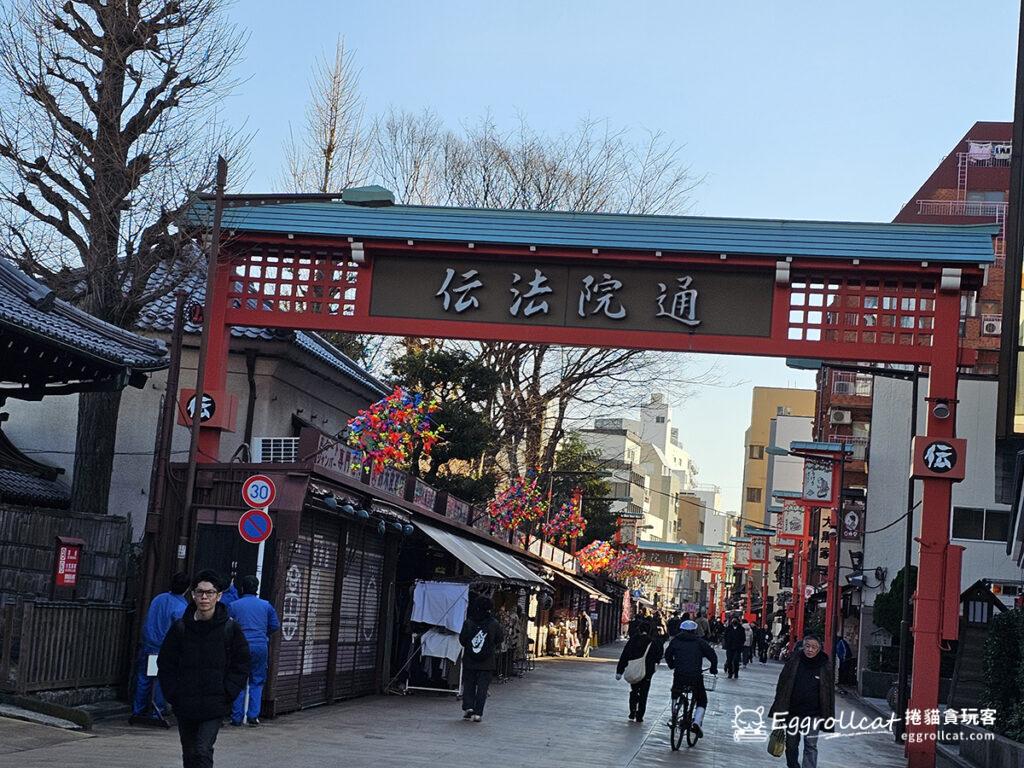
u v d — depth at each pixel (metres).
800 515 75.25
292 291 20.73
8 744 12.94
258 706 16.89
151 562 17.78
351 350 43.53
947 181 68.00
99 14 20.69
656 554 111.94
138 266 20.78
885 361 20.11
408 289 20.48
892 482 50.22
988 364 59.84
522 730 19.30
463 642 20.31
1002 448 31.72
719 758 18.12
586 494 67.31
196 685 9.21
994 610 30.48
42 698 15.60
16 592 17.78
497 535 36.16
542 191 43.50
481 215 20.36
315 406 29.89
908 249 19.78
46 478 26.12
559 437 44.97
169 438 18.20
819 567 72.62
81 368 18.97
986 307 60.22
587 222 20.14
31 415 27.17
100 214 20.36
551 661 45.72
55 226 20.69
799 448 58.09
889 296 20.14
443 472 39.59
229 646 9.39
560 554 50.41
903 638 25.77
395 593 25.36
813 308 20.14
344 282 20.77
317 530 19.89
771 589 120.06
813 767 14.42
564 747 17.41
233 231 20.50
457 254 20.34
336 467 19.69
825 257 19.75
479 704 20.14
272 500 16.92
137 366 19.05
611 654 60.16
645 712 25.00
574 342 20.11
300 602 19.28
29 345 17.81
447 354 37.56
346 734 16.72
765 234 19.92
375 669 24.08
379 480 22.36
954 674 26.75
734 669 44.16
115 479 26.52
